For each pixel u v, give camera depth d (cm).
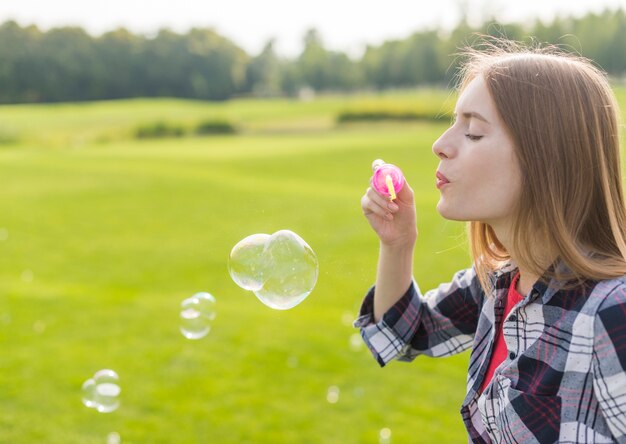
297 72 8100
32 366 486
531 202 121
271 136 3606
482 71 126
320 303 638
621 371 108
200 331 294
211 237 1014
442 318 159
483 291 152
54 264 828
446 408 415
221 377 467
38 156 2389
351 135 3422
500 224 128
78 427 395
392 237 154
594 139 120
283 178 1745
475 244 146
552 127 118
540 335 120
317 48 8069
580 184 119
